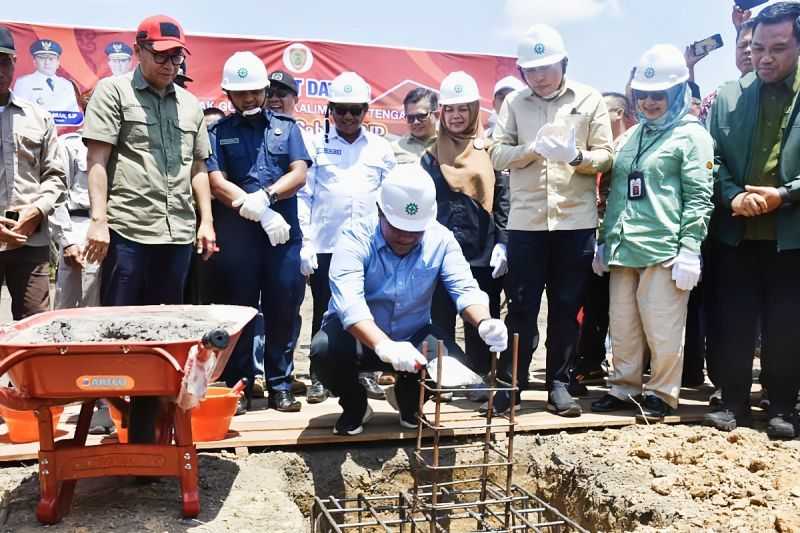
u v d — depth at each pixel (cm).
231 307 414
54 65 985
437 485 393
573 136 474
